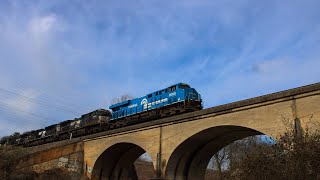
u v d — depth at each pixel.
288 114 22.58
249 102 24.81
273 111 23.50
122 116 43.50
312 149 15.99
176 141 29.73
